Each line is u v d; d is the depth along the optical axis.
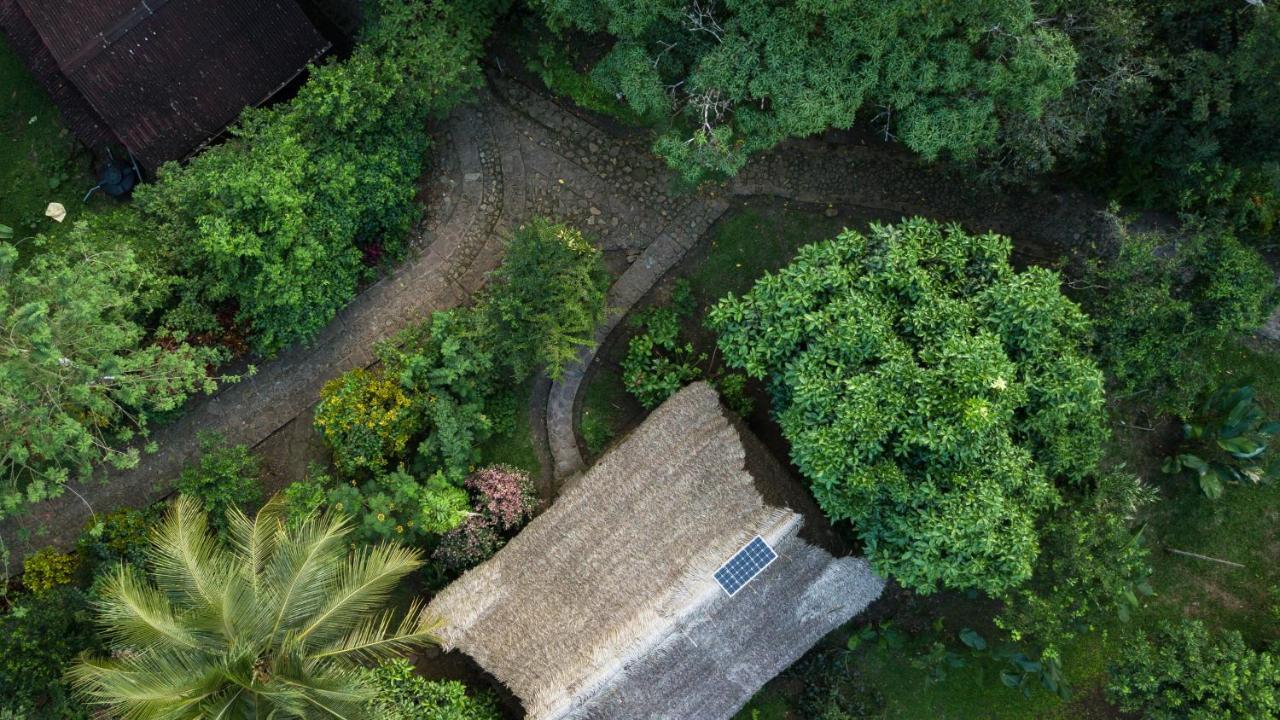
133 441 18.70
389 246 18.81
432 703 16.64
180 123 17.36
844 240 15.70
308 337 18.86
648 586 16.23
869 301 15.03
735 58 14.55
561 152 19.22
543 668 16.20
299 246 16.55
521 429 19.11
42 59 17.83
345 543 17.39
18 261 18.77
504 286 17.98
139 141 17.27
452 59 16.88
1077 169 18.14
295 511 16.92
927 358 14.64
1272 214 17.02
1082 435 15.80
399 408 17.50
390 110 17.31
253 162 16.17
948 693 19.02
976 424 13.66
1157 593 19.02
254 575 14.63
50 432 14.09
